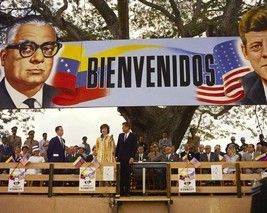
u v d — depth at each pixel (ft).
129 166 30.48
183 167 30.53
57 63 40.01
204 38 39.11
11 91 39.83
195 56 38.70
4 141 38.58
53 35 40.93
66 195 31.40
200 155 35.35
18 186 31.35
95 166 30.76
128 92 38.24
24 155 35.42
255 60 38.27
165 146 37.06
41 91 39.50
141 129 52.01
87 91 38.81
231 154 34.12
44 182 33.45
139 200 29.22
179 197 29.86
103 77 38.88
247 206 29.37
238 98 37.47
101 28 58.08
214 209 29.48
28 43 40.81
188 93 37.81
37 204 30.53
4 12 48.65
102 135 32.14
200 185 31.91
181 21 52.90
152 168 31.73
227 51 38.70
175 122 51.37
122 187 30.40
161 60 38.75
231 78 37.99
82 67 39.50
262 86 37.63
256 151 36.65
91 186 30.50
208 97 37.63
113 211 29.37
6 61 40.65
